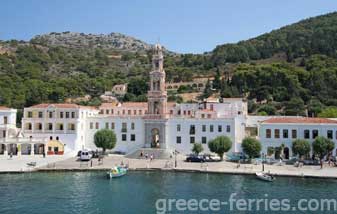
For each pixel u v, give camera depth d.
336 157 143.00
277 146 152.25
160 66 169.25
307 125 150.50
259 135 154.12
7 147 153.12
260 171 120.88
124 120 166.88
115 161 141.25
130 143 165.75
